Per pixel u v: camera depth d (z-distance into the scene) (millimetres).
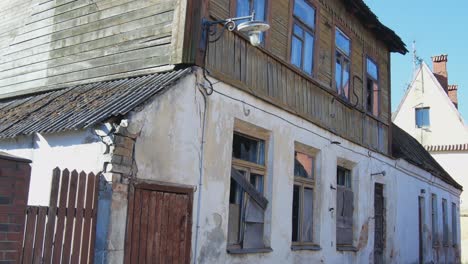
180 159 6902
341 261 11570
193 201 7117
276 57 9578
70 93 8219
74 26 9211
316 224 10766
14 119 7684
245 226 8453
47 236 5137
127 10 8375
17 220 4781
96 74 8547
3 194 4691
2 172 4703
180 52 7363
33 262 4977
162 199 6562
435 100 31375
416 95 32062
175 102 6879
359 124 13359
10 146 7355
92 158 6137
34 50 9953
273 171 9117
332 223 11273
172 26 7633
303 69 10727
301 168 10547
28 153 7062
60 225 5281
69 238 5367
